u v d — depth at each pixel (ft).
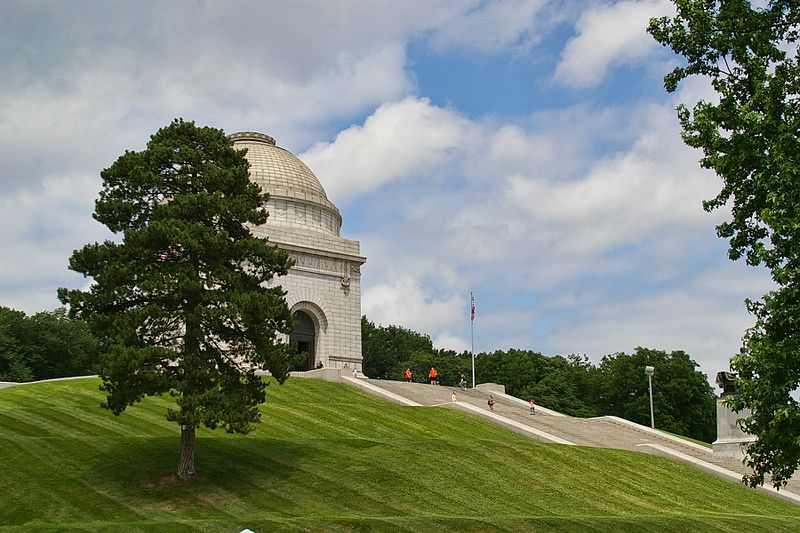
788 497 158.30
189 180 128.47
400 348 462.19
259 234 272.31
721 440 203.72
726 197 100.32
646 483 149.48
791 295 86.07
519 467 142.72
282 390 210.59
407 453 139.13
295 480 122.11
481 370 424.05
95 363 117.91
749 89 96.89
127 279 120.47
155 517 105.91
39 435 139.54
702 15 97.55
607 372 415.64
